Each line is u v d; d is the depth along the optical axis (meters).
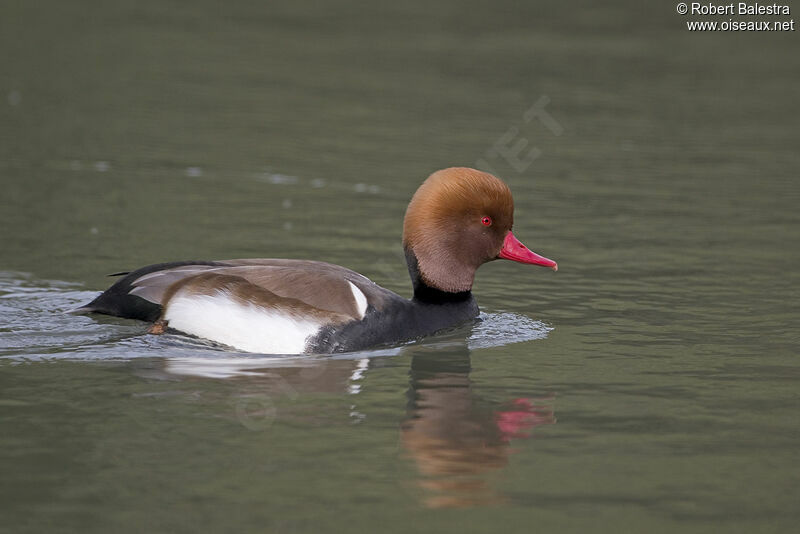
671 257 14.12
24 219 14.68
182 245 13.85
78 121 20.81
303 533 6.62
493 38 29.72
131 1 33.03
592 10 33.59
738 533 6.74
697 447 8.09
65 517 6.75
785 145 21.02
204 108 22.33
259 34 29.52
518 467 7.68
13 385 8.92
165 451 7.75
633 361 10.17
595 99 24.16
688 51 29.03
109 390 8.90
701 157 20.06
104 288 11.80
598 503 7.12
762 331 11.13
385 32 30.17
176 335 10.06
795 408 8.91
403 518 6.85
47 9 31.17
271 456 7.73
